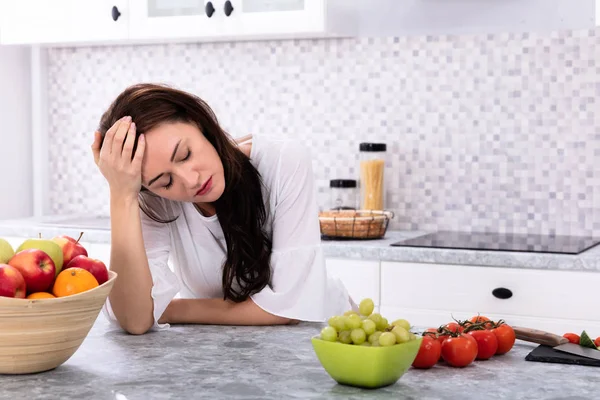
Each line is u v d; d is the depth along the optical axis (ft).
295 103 11.62
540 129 10.54
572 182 10.44
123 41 11.56
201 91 12.07
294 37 11.20
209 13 10.59
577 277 8.48
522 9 10.51
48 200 13.00
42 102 12.84
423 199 11.10
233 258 5.82
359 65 11.27
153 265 5.78
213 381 4.14
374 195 10.84
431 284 9.03
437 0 10.82
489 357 4.65
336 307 6.36
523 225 10.69
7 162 12.41
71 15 11.37
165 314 5.77
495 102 10.71
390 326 4.25
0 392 3.98
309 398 3.84
